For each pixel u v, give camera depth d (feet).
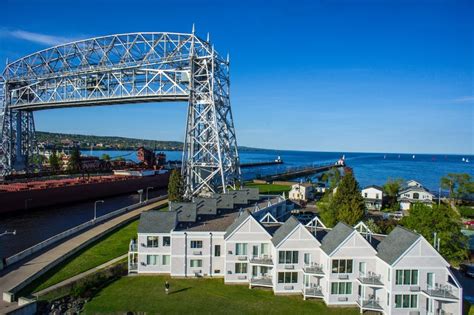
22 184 322.75
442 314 111.14
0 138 393.91
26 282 130.00
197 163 272.51
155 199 317.22
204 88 278.67
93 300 121.90
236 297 125.59
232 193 211.20
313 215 246.68
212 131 274.16
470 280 142.92
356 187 189.06
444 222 152.35
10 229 238.48
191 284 136.56
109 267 143.23
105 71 310.24
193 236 144.05
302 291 129.59
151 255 145.89
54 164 487.20
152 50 293.64
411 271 113.39
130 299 122.83
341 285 122.11
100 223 224.74
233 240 137.59
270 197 234.38
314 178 611.47
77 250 170.71
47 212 297.53
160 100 309.83
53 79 349.20
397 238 121.80
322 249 127.03
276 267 128.67
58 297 122.21
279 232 137.28
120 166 539.29
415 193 325.42
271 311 115.75
